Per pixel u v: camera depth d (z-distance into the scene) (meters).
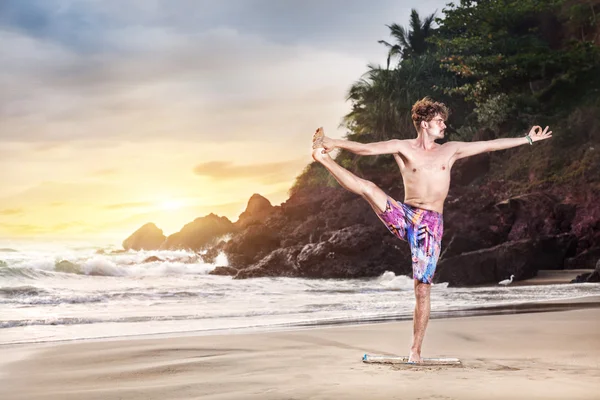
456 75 34.28
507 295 13.05
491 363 4.83
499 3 34.06
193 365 4.91
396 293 15.42
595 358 5.07
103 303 12.60
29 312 10.63
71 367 5.00
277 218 30.70
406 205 5.21
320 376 4.24
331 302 12.28
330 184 33.66
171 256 33.22
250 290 16.38
